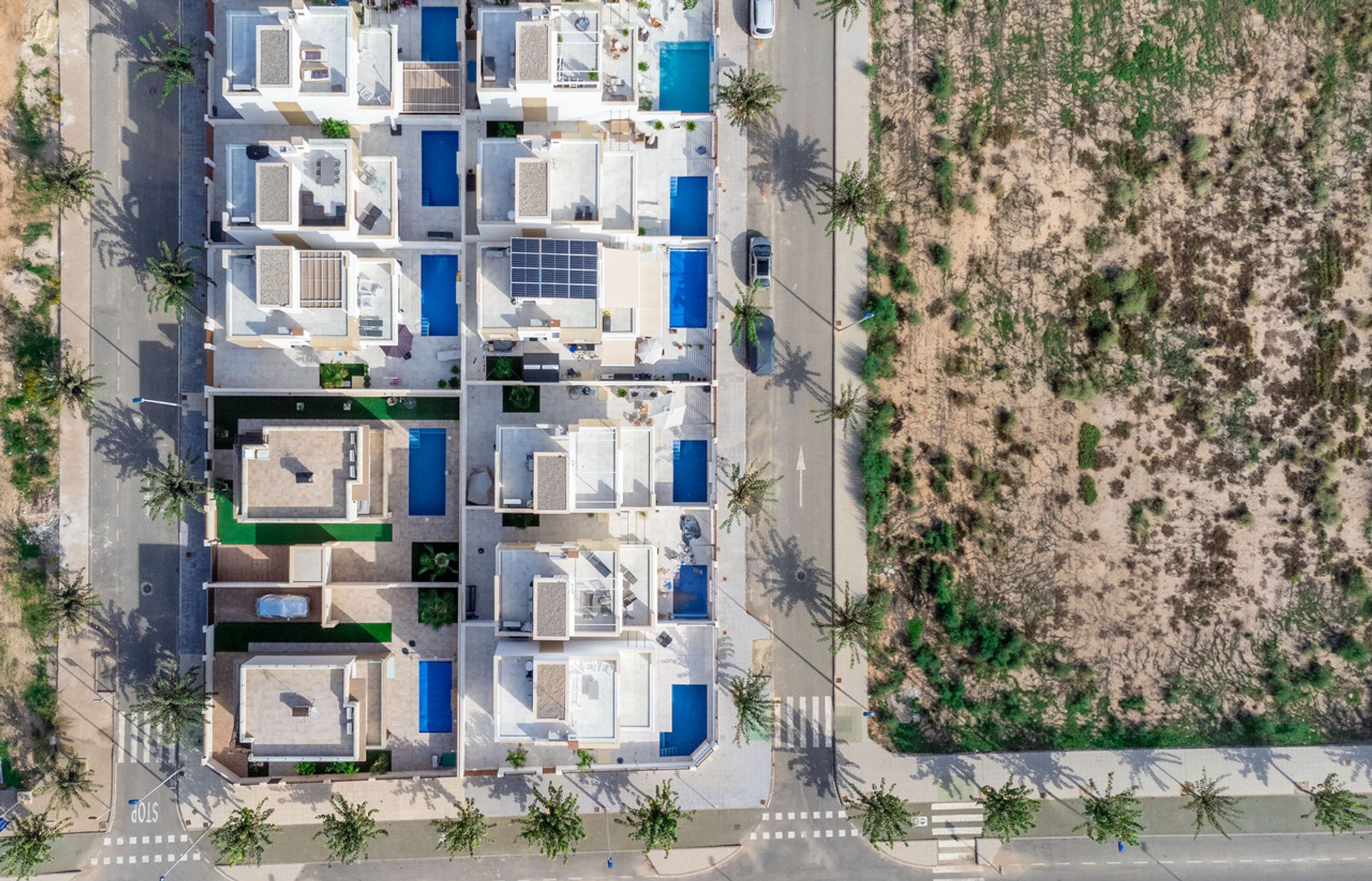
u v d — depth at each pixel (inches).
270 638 1806.1
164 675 1824.6
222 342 1760.6
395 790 1867.6
